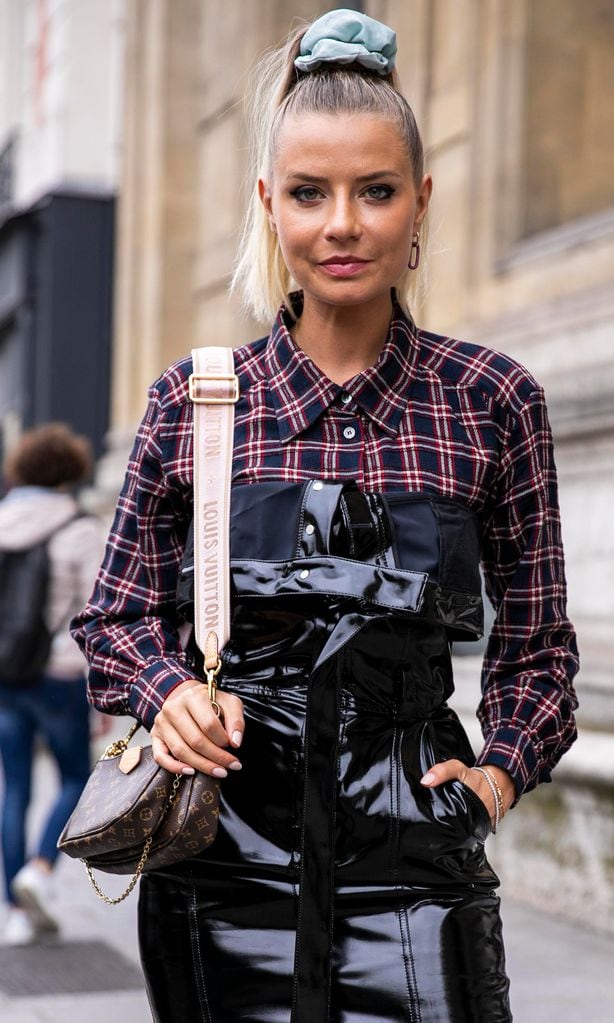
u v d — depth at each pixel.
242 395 2.07
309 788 1.92
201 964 1.96
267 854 1.95
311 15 11.42
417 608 1.92
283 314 2.14
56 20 15.46
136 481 2.12
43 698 5.81
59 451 5.99
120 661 2.09
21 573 5.77
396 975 1.90
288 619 1.97
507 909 6.03
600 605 6.64
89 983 5.04
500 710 2.12
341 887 1.94
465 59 8.81
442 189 9.04
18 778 5.91
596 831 5.68
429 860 1.94
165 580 2.14
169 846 1.93
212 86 12.81
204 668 1.99
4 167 16.72
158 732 1.96
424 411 2.04
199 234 13.17
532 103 8.45
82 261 14.97
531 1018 4.55
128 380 13.80
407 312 2.19
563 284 7.73
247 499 2.01
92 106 15.09
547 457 2.10
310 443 2.02
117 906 6.31
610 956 5.29
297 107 2.00
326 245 1.98
